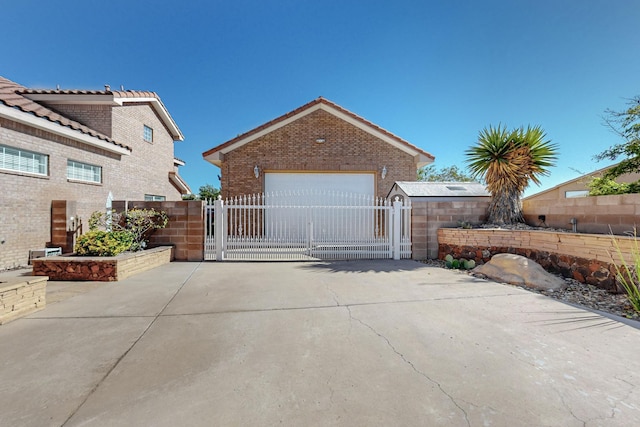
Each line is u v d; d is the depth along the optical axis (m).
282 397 2.23
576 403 2.14
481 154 8.62
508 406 2.11
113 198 12.30
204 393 2.28
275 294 5.05
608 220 5.86
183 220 8.60
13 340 3.22
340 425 1.93
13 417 2.00
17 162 8.23
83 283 5.86
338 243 8.96
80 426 1.92
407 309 4.25
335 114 13.47
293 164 13.36
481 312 4.10
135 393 2.28
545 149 8.10
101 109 12.59
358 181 13.66
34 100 11.82
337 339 3.26
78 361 2.78
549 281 5.46
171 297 4.89
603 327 3.55
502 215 8.41
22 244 8.21
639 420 1.96
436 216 8.85
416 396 2.23
